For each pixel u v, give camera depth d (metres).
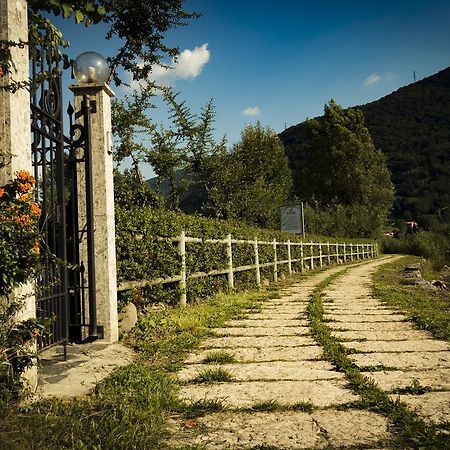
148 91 15.11
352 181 54.84
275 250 17.86
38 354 3.62
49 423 2.89
